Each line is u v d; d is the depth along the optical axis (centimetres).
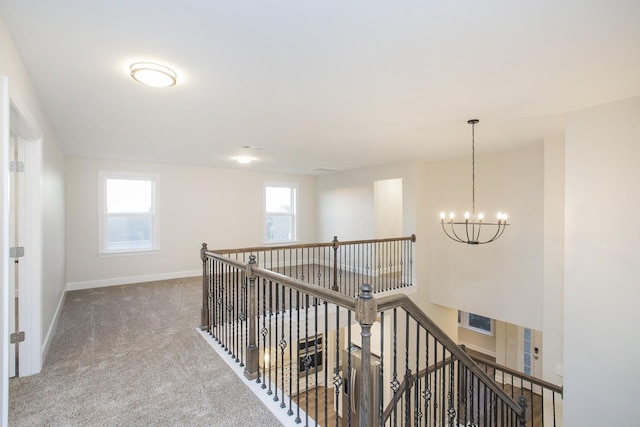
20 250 262
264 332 258
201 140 438
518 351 744
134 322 391
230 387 250
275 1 155
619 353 296
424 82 251
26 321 262
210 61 216
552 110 317
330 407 608
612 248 298
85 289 548
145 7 159
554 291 437
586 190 312
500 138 433
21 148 265
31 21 169
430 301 623
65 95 272
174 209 636
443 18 169
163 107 305
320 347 703
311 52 205
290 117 338
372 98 284
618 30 180
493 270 536
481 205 550
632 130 287
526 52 205
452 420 226
